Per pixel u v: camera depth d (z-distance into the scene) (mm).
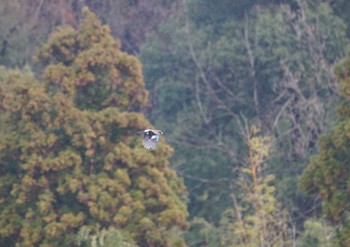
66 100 96938
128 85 101125
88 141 95938
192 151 131125
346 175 89688
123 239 92000
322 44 134500
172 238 95625
